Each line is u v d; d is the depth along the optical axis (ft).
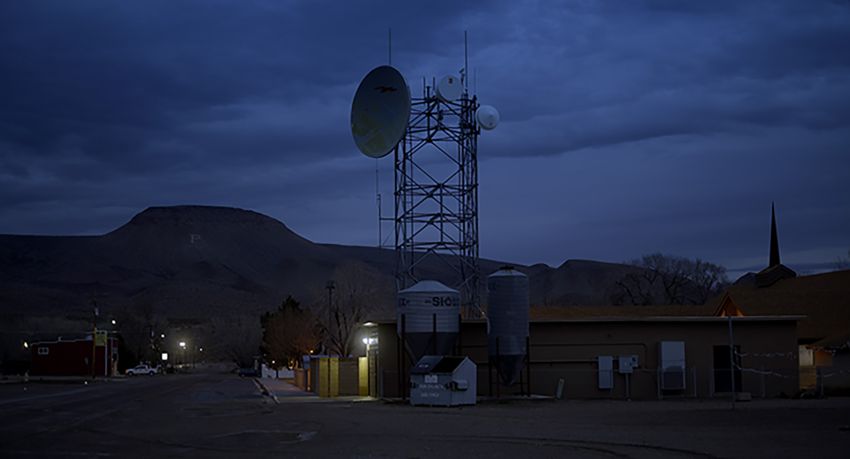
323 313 350.02
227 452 69.87
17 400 160.25
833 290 201.46
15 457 68.23
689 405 122.52
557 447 69.31
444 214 164.25
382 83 157.48
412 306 136.56
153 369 443.32
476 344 148.15
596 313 231.09
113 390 209.87
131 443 78.33
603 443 71.41
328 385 160.56
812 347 176.76
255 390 205.05
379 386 148.05
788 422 88.99
